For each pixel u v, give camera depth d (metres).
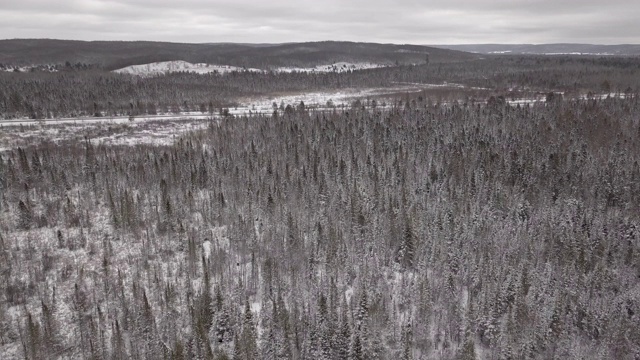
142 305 57.69
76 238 71.62
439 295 60.00
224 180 91.00
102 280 63.53
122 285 61.81
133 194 86.00
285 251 68.69
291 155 102.62
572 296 57.75
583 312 56.22
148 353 52.06
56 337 53.94
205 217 77.12
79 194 83.44
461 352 51.53
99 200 84.62
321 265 66.06
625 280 62.22
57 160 97.19
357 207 75.12
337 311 56.03
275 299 58.69
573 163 94.50
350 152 104.69
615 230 72.50
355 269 65.06
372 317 53.91
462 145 107.94
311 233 72.88
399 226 71.00
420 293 58.28
